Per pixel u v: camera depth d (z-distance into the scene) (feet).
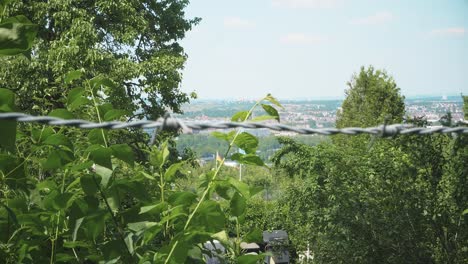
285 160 36.40
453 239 29.94
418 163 29.58
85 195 9.62
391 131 6.59
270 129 6.36
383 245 30.55
